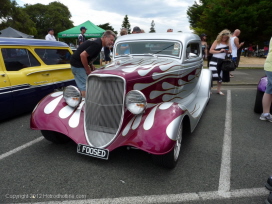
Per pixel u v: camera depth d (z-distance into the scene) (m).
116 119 2.67
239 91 7.21
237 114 4.94
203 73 5.41
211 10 14.77
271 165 2.86
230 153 3.18
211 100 6.10
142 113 2.67
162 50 3.91
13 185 2.40
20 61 4.56
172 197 2.25
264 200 2.22
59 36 13.80
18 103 4.45
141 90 2.84
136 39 4.11
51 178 2.53
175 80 3.55
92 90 2.79
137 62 3.41
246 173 2.68
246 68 12.98
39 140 3.55
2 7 35.69
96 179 2.53
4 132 3.88
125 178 2.56
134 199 2.22
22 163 2.84
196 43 4.72
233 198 2.24
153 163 2.87
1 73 4.15
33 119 2.95
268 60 3.95
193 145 3.43
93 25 13.70
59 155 3.05
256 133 3.90
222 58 5.92
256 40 14.71
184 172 2.69
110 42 3.91
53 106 3.04
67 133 2.77
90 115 2.83
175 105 2.71
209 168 2.78
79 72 4.20
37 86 4.79
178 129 2.49
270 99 4.36
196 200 2.21
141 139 2.43
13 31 12.67
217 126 4.23
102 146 2.61
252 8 13.68
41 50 5.06
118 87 2.62
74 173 2.63
